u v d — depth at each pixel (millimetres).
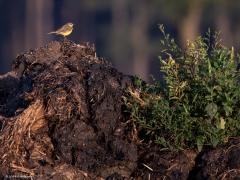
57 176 12438
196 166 12438
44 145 12859
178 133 12570
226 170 12203
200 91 12664
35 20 78438
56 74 13523
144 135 12922
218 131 12438
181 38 65125
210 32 14133
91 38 76125
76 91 13039
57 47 14570
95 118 12797
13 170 12570
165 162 12523
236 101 12570
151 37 71938
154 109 12656
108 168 12586
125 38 72250
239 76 12742
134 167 12609
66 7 78750
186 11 65062
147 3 72250
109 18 76125
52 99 13031
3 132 12969
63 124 12844
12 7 79250
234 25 67312
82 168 12586
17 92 14242
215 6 66438
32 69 14359
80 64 13656
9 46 77875
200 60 12945
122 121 12953
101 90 12977
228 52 12797
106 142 12703
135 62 71188
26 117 12992
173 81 12789
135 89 13148
